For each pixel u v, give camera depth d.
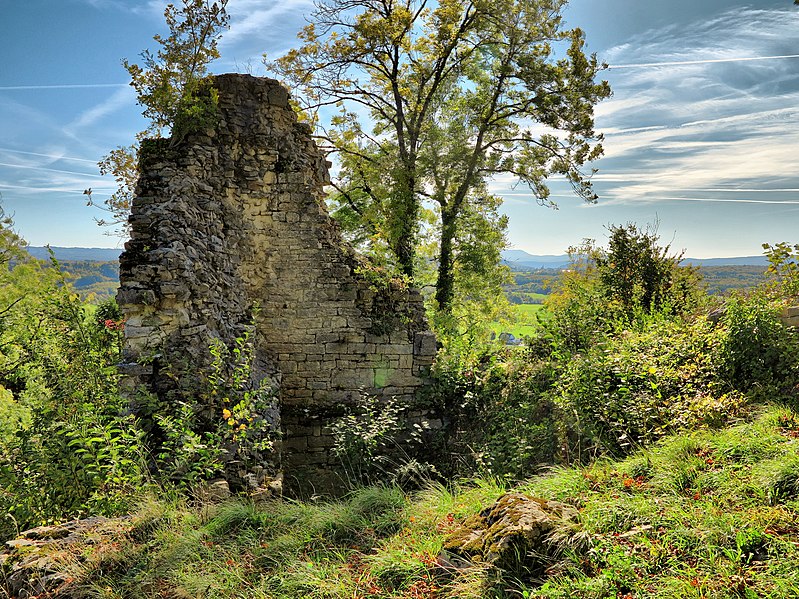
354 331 11.38
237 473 6.68
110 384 8.16
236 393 7.53
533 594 3.86
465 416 11.51
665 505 4.62
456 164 19.00
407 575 4.33
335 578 4.40
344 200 21.17
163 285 7.55
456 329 18.16
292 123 11.76
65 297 9.62
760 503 4.44
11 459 6.95
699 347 8.23
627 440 7.25
